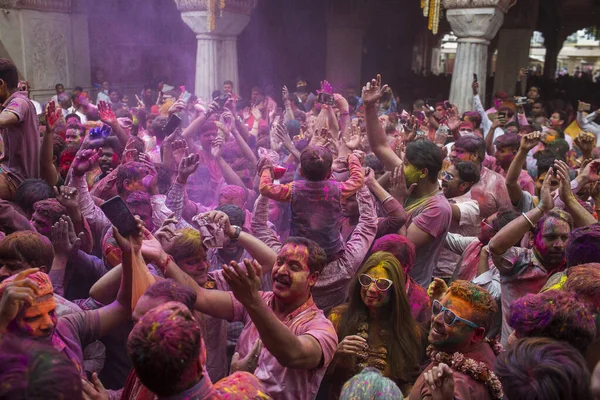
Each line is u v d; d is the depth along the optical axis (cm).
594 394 148
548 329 190
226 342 312
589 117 805
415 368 267
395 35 2827
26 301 168
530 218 293
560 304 192
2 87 410
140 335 142
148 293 202
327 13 1894
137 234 222
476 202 426
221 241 261
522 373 168
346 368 259
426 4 1082
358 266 310
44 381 126
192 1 1244
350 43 1909
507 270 300
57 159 513
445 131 621
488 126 841
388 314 269
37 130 431
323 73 2434
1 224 294
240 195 414
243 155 566
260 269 194
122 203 217
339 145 500
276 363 223
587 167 370
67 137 571
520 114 881
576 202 319
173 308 147
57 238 281
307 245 236
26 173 420
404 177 354
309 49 2434
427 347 256
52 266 282
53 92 1479
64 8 1490
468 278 367
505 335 303
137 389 192
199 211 418
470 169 405
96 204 407
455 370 210
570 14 3466
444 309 219
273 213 468
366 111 410
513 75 1861
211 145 512
